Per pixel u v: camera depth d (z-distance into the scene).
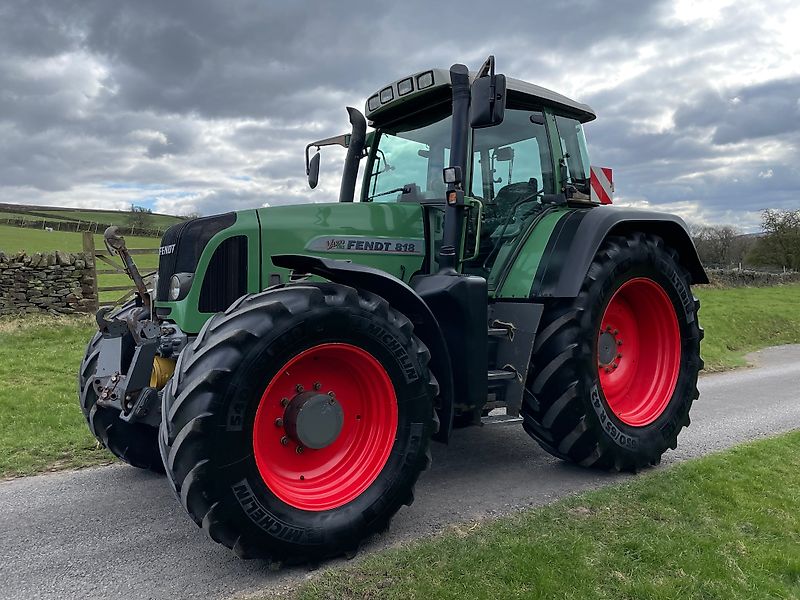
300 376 2.94
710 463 4.09
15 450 4.55
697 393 4.53
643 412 4.30
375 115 4.44
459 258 3.82
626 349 4.48
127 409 3.12
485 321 3.53
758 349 12.15
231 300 3.37
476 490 3.76
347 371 3.06
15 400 5.81
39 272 10.83
